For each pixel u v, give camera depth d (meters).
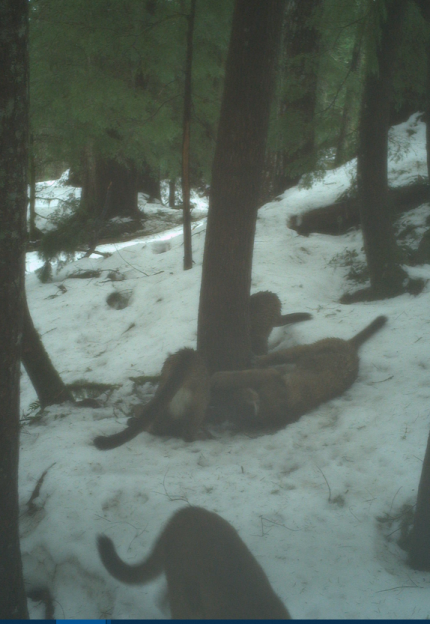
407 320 7.31
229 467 4.96
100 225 13.05
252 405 5.83
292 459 5.06
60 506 4.42
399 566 3.70
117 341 8.58
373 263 8.73
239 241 5.88
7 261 2.80
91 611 3.67
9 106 2.71
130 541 4.04
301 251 10.71
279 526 4.05
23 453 5.38
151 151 10.66
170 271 10.73
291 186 13.90
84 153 12.93
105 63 9.54
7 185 2.76
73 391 7.03
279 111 11.30
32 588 4.00
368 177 8.56
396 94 9.43
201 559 2.80
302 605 3.35
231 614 2.56
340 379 6.24
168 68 9.10
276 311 7.30
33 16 8.44
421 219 10.59
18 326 2.92
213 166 5.89
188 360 5.24
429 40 8.03
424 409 5.29
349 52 8.77
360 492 4.36
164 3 8.74
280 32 5.62
